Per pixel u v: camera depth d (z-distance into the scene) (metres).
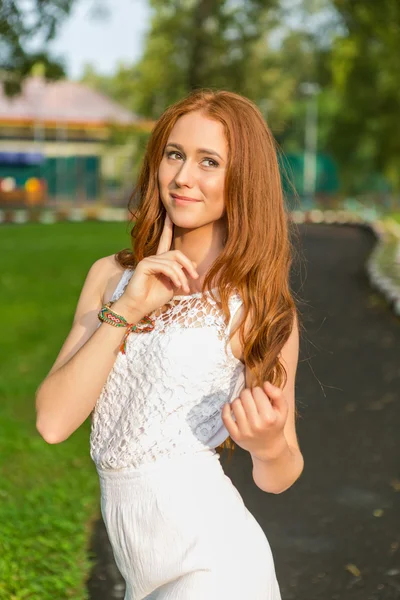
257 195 2.12
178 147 2.13
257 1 26.33
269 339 2.11
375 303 13.79
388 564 4.27
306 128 54.69
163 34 36.56
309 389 7.93
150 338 2.08
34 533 4.54
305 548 4.46
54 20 9.69
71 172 43.12
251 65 36.72
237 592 1.98
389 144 43.09
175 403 2.06
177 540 2.02
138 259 2.29
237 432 1.92
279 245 2.16
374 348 9.97
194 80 36.22
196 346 2.06
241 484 5.44
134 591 2.13
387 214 42.69
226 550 2.01
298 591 3.99
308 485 5.40
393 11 15.16
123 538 2.10
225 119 2.10
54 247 23.81
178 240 2.24
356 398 7.57
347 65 39.88
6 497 5.14
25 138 42.03
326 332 11.05
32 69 12.53
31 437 6.37
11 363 9.19
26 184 41.69
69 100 41.88
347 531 4.68
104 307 2.05
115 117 39.84
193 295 2.12
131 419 2.08
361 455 5.99
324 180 51.91
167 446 2.05
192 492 2.04
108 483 2.14
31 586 3.89
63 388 2.04
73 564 4.16
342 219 38.16
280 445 1.96
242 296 2.11
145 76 38.59
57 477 5.53
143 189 2.30
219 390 2.11
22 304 13.62
